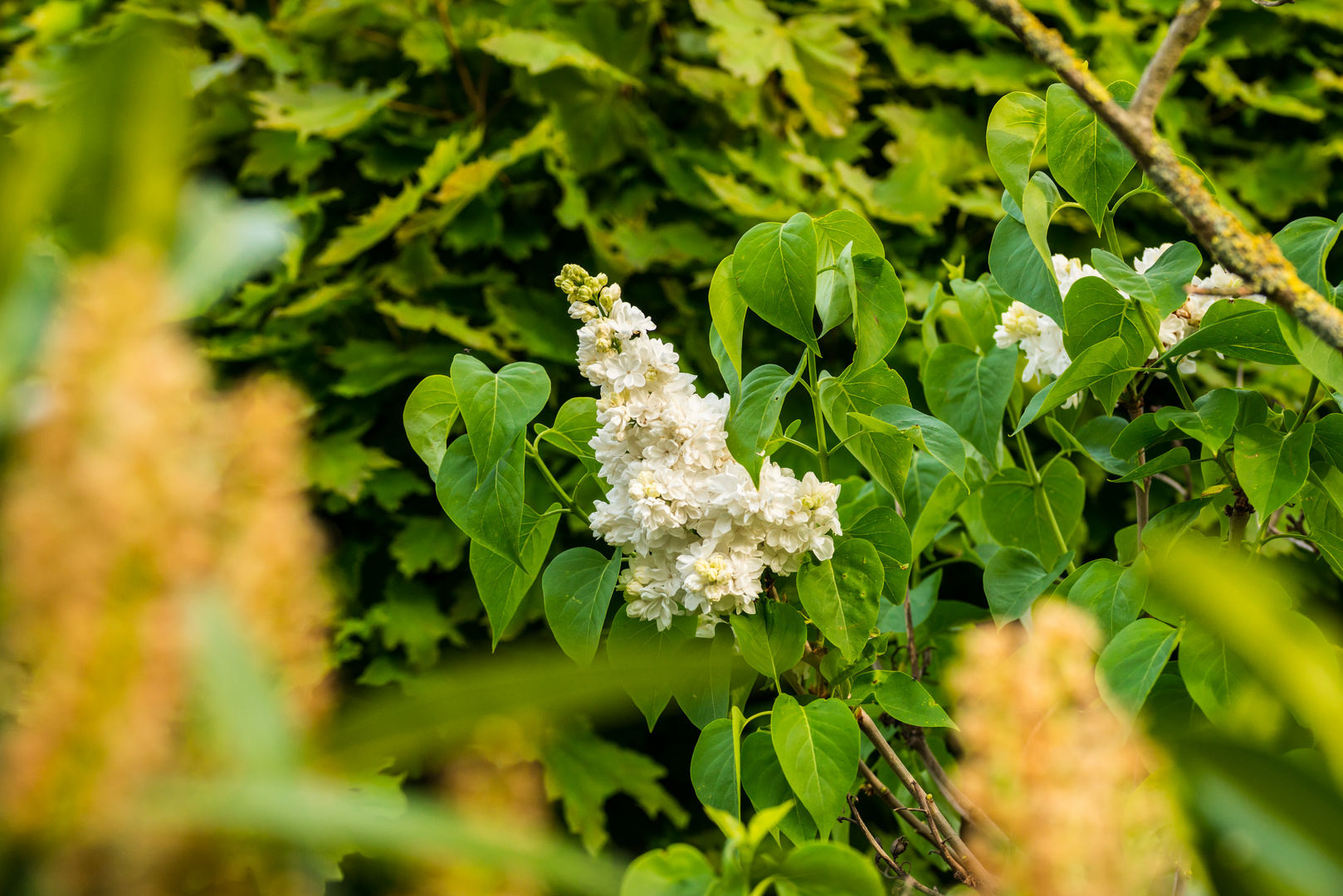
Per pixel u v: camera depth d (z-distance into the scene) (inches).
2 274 37.3
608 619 61.6
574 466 83.2
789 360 88.0
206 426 37.5
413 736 41.3
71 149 35.7
